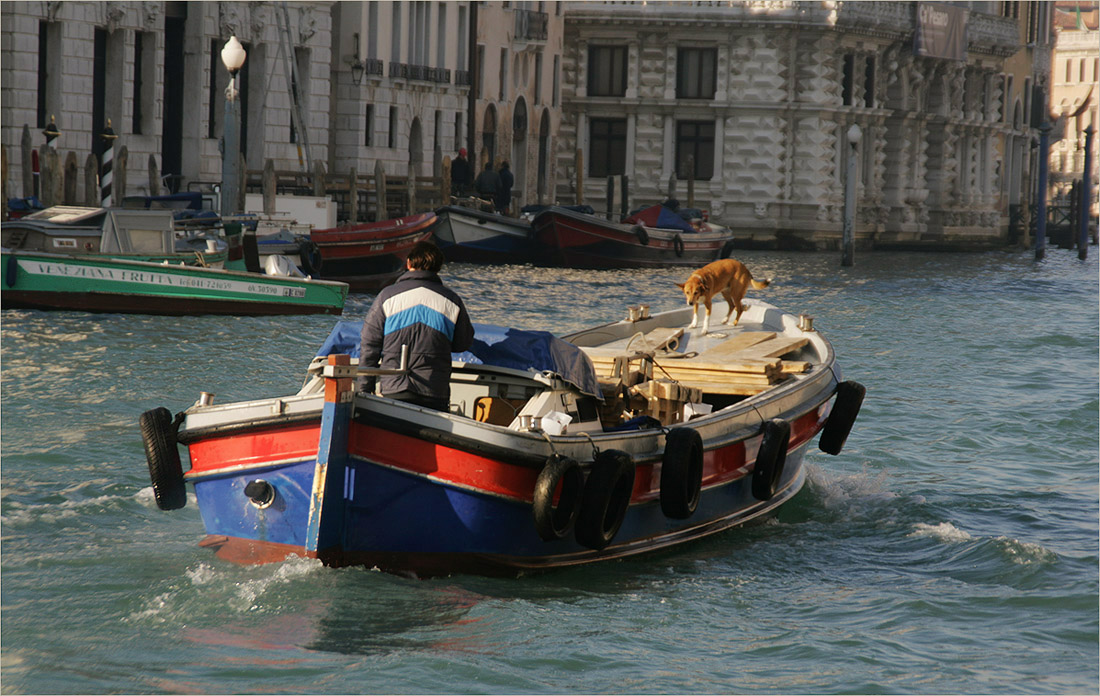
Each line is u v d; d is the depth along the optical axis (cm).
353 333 2100
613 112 11888
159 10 7931
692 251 8738
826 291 7394
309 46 8950
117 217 4944
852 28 11819
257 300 4928
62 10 7262
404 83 9831
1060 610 1980
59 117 7319
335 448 1862
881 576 2145
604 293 6694
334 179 8106
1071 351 4966
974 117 14325
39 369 3638
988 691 1686
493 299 6147
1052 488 2784
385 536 1933
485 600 1933
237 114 5728
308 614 1848
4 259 4631
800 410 2491
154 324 4578
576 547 2075
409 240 6275
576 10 11762
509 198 9138
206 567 2000
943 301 6938
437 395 1972
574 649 1773
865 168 12619
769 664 1753
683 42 11744
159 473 2025
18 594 1909
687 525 2269
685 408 2409
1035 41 16025
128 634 1778
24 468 2589
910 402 3747
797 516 2519
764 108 11650
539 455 1939
